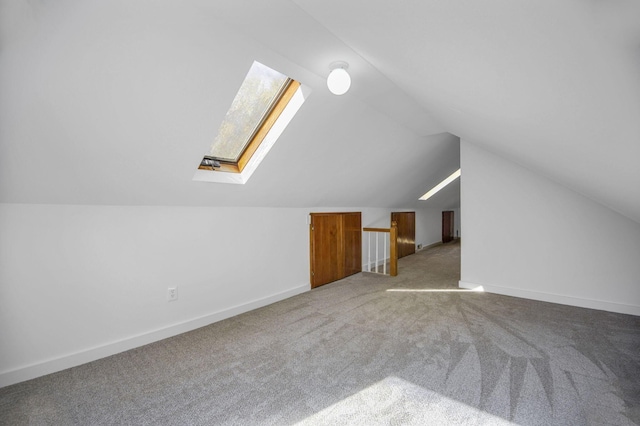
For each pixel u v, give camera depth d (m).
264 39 1.52
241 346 2.25
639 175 1.35
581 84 0.89
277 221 3.42
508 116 1.57
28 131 1.46
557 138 1.50
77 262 2.00
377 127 3.04
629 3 0.49
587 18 0.58
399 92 2.24
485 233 3.62
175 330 2.49
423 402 1.57
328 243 4.12
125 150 1.80
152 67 1.47
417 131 3.38
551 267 3.21
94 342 2.07
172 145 1.93
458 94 1.63
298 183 3.19
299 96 2.21
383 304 3.19
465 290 3.69
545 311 2.91
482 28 0.85
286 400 1.61
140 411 1.53
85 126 1.57
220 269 2.83
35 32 1.13
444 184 6.51
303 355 2.09
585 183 2.22
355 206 4.72
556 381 1.73
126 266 2.22
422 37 1.11
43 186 1.75
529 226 3.33
